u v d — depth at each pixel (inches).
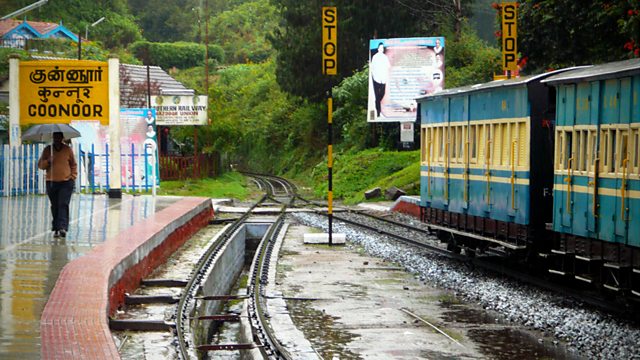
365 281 866.8
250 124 4124.0
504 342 591.5
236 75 4820.4
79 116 1246.9
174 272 848.3
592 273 717.9
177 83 3115.2
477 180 944.9
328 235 1189.1
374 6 2684.5
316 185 2682.1
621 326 621.9
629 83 641.0
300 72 2957.7
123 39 4756.4
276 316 672.4
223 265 1008.9
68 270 646.5
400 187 2048.5
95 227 954.1
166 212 1157.1
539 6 1409.9
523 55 1510.8
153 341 558.6
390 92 2256.4
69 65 1244.5
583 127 716.0
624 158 649.0
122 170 1873.8
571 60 1445.6
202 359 609.3
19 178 1382.9
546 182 815.7
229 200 1993.1
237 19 5816.9
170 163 2488.9
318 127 3388.3
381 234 1318.9
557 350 565.9
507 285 832.9
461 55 2613.2
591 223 697.6
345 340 601.0
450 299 767.7
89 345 450.0
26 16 3924.7
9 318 506.6
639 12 1150.3
